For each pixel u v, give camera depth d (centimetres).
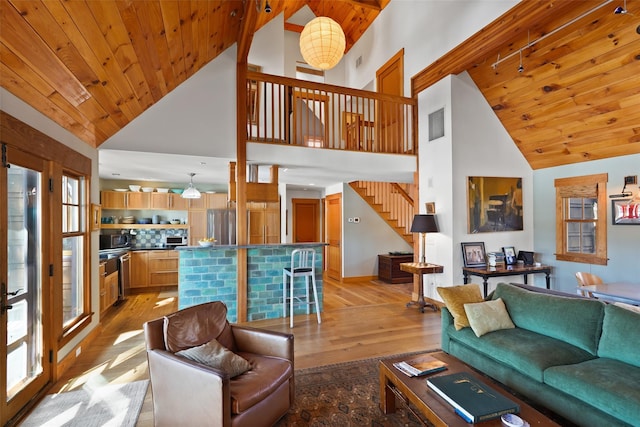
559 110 439
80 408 240
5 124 215
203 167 527
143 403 246
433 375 217
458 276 486
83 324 338
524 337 267
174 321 225
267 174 591
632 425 174
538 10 355
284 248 462
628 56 344
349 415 232
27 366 252
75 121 311
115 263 525
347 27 793
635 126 390
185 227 674
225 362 212
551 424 164
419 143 561
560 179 504
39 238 267
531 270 471
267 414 206
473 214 496
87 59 245
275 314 459
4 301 215
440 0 509
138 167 527
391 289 658
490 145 513
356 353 337
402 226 771
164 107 424
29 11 176
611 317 238
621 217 425
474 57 444
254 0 310
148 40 291
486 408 170
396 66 641
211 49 420
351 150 521
